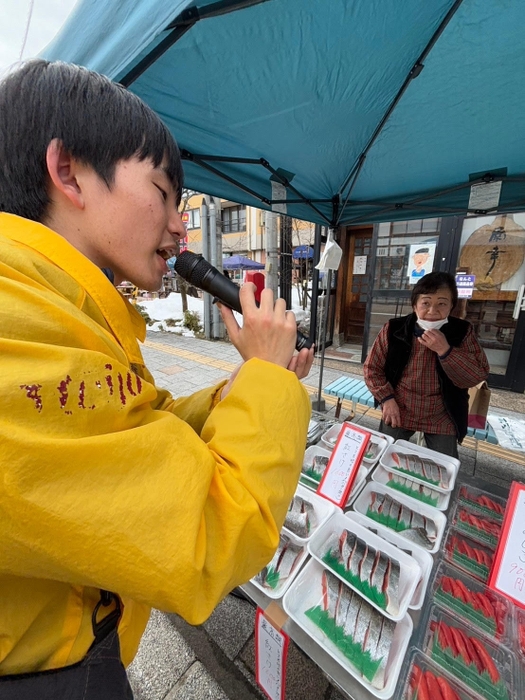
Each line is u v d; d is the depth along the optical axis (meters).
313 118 1.35
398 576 0.93
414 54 1.03
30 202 0.46
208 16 0.72
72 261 0.44
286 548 1.06
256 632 0.94
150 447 0.36
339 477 1.27
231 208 15.85
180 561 0.34
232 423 0.46
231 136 1.46
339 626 0.83
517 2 0.82
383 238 4.74
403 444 1.61
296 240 9.42
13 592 0.39
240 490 0.41
